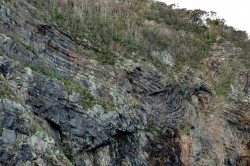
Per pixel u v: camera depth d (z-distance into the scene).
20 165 18.14
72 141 23.28
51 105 22.92
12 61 21.89
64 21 29.17
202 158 32.28
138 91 30.59
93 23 32.28
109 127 25.64
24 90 21.72
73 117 23.89
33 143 19.06
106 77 28.58
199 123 34.12
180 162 30.72
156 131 30.47
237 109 36.75
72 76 26.48
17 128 18.78
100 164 24.44
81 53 28.42
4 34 22.72
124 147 26.95
